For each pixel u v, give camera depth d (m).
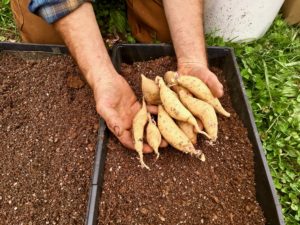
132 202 0.37
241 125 0.43
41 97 0.45
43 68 0.48
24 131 0.43
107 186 0.38
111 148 0.40
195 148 0.40
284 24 0.60
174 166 0.39
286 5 0.60
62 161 0.40
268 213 0.36
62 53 0.49
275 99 0.50
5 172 0.40
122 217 0.36
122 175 0.38
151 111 0.41
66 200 0.38
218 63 0.48
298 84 0.53
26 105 0.45
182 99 0.39
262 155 0.39
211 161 0.40
